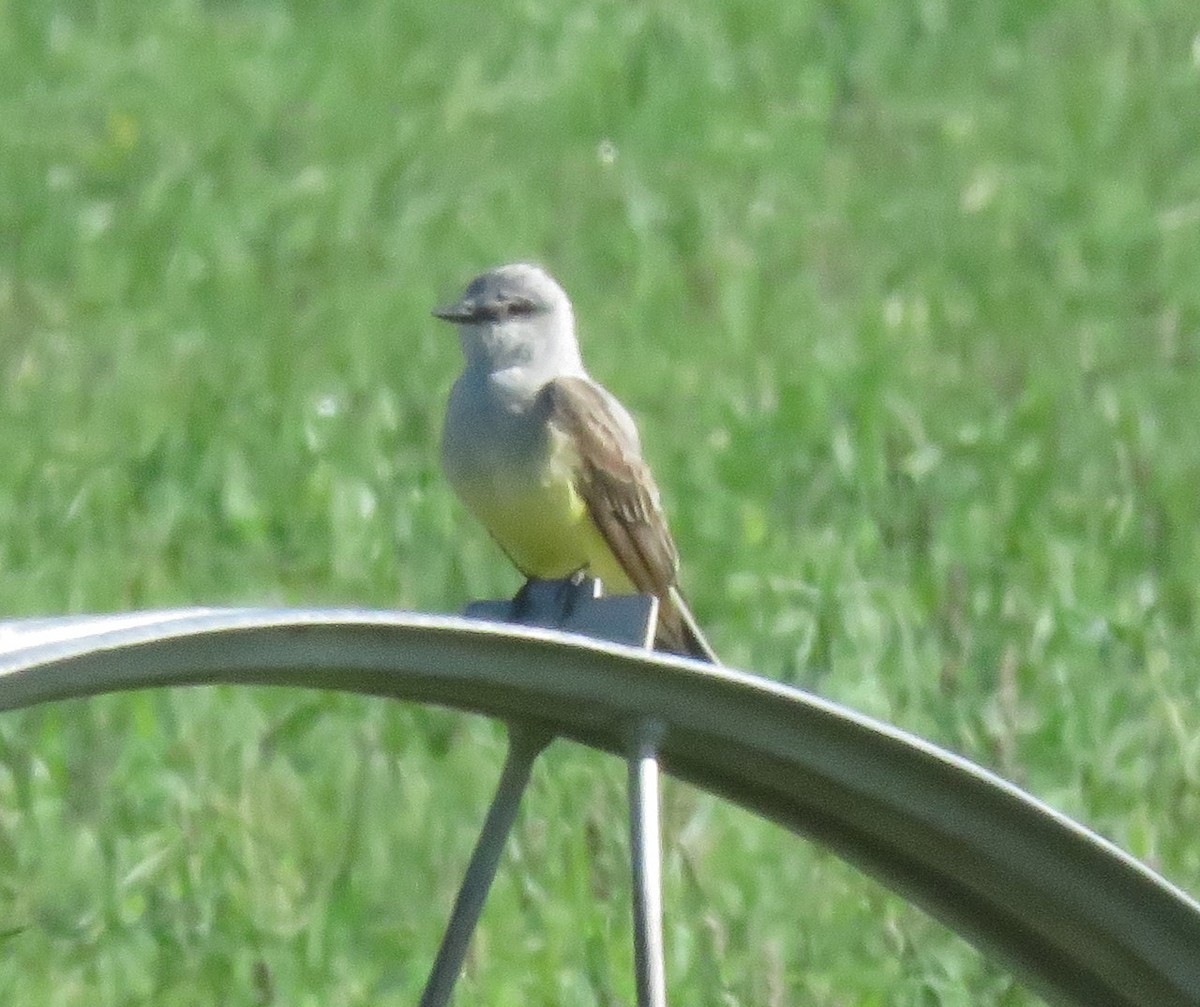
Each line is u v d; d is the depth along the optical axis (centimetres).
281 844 1004
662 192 2053
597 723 629
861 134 2197
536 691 605
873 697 1097
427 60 2372
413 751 1080
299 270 1866
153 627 561
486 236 1930
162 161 2092
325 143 2155
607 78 2303
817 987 915
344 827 1020
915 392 1586
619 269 1884
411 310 1753
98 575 1278
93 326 1745
